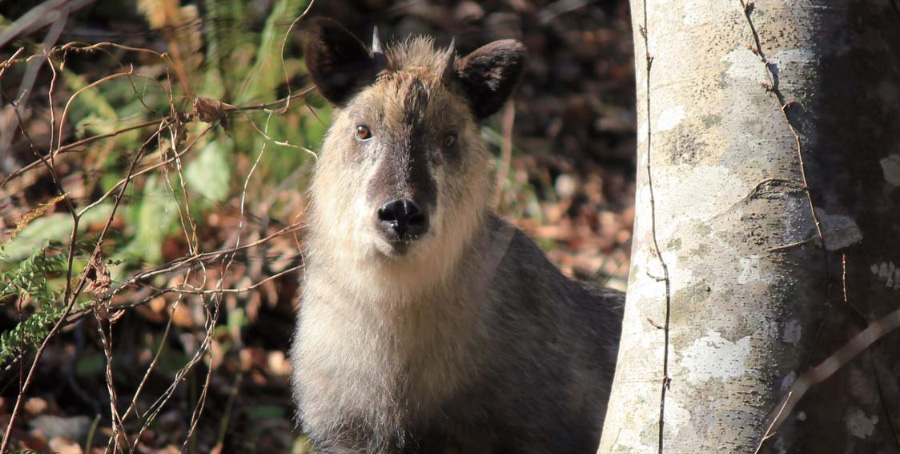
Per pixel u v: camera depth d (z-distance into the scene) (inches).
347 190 302.0
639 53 210.5
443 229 293.9
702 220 191.2
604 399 334.6
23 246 354.9
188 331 425.7
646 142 204.2
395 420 312.0
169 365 410.9
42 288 283.4
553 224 562.9
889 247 186.5
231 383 417.4
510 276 320.8
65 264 300.0
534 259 335.9
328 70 317.4
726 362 185.5
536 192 592.7
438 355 305.7
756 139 187.5
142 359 409.7
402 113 295.7
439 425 312.8
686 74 195.9
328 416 318.3
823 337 182.5
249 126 439.2
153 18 432.8
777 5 189.3
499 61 318.3
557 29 709.9
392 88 302.5
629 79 694.5
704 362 187.5
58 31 242.7
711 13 194.5
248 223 440.5
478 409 309.6
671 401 190.4
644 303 199.6
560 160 620.7
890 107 189.6
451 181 298.7
